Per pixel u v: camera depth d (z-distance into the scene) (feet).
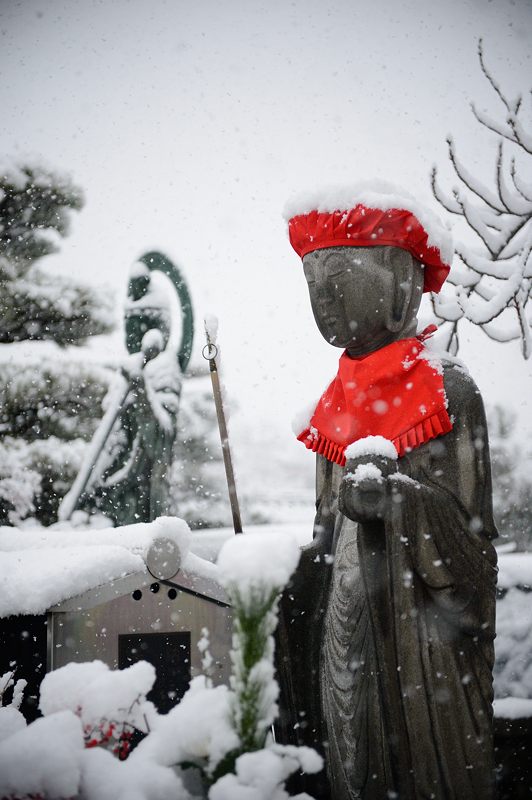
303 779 11.51
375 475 10.09
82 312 35.40
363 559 10.39
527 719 15.14
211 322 12.17
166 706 12.23
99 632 12.23
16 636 12.49
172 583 12.30
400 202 11.08
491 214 19.70
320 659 11.59
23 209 36.06
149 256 22.80
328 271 11.25
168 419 22.30
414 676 10.09
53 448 33.99
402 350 11.12
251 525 39.45
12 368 34.83
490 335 19.60
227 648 12.35
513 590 18.07
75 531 13.84
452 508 10.41
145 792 6.73
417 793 10.09
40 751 6.65
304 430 12.19
